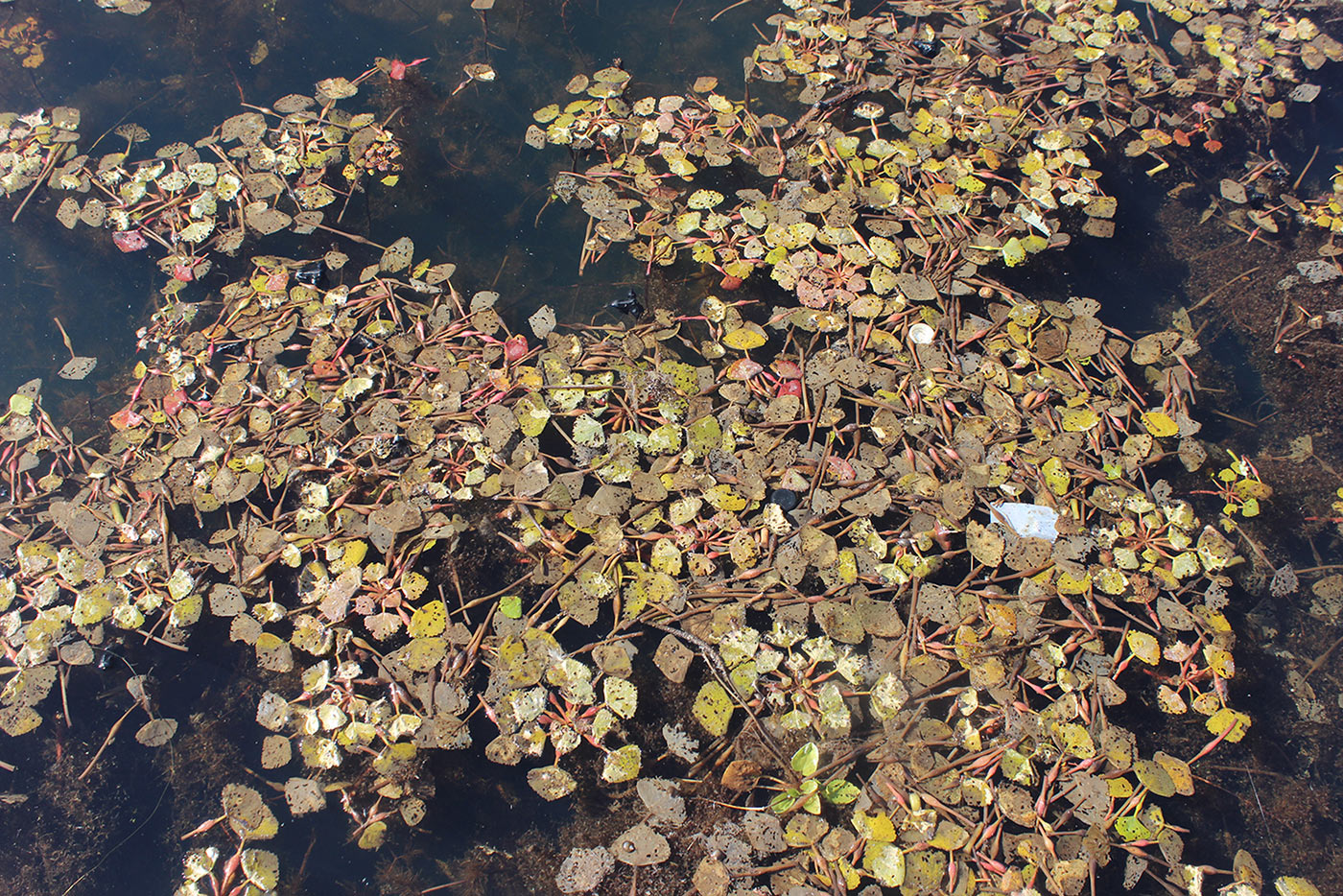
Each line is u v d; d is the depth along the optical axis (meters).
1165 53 4.38
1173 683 2.76
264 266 3.46
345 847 2.57
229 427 3.07
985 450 3.00
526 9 4.49
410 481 2.90
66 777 2.66
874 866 2.33
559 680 2.57
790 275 3.43
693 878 2.39
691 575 2.78
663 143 3.86
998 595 2.74
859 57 4.16
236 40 4.33
